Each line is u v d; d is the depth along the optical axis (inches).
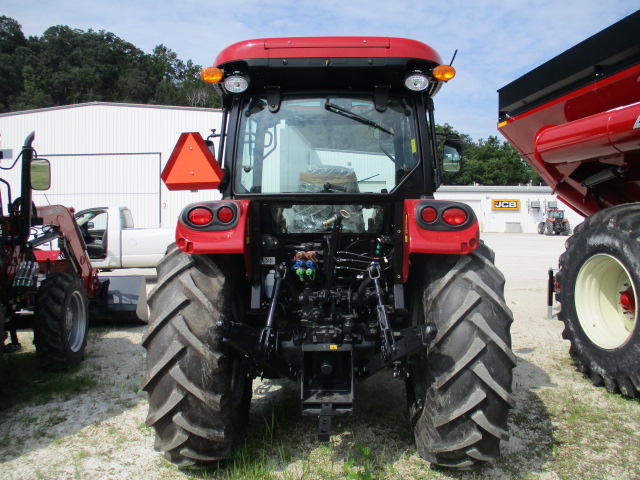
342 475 109.2
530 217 1438.2
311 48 120.6
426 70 126.7
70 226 223.1
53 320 176.7
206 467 110.1
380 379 167.2
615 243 148.3
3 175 883.4
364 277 127.3
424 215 107.4
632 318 156.9
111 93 3260.3
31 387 164.2
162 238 414.0
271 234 131.9
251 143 130.3
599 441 124.4
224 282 111.7
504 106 206.5
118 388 164.6
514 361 101.7
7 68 3080.7
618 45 148.0
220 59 126.0
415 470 111.2
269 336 112.3
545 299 306.2
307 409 107.4
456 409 100.0
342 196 125.2
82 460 119.0
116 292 246.4
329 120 129.5
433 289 109.2
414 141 127.6
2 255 169.0
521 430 130.5
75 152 886.4
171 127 878.4
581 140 162.9
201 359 102.6
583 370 167.5
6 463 118.1
